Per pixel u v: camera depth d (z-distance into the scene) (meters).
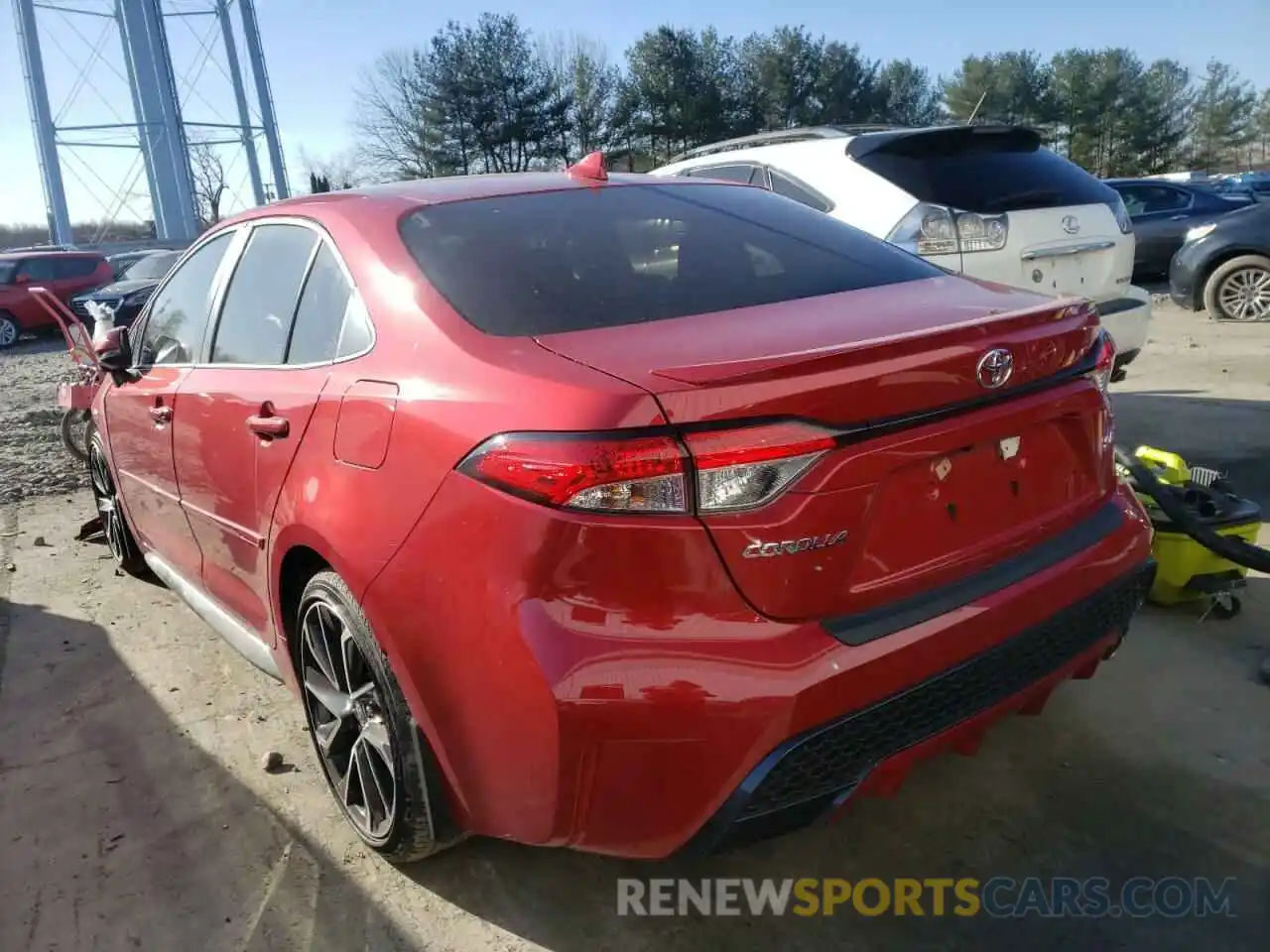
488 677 1.93
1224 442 5.50
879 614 1.97
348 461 2.30
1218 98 66.06
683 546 1.80
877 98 49.62
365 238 2.61
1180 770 2.74
